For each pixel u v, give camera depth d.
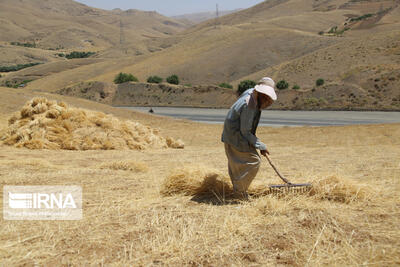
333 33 189.62
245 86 95.19
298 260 2.72
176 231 3.29
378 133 24.27
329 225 3.34
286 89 86.31
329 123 52.94
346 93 78.81
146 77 145.12
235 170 4.43
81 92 121.00
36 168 6.80
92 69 171.38
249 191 4.66
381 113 66.06
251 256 2.80
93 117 14.92
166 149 16.05
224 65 142.50
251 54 145.62
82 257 2.79
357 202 4.11
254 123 4.42
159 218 3.64
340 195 4.26
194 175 4.74
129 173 6.62
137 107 102.06
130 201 4.29
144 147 15.08
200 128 32.84
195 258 2.77
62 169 6.88
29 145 12.48
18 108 29.92
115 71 162.62
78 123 14.28
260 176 6.18
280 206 3.91
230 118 4.32
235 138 4.34
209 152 13.29
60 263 2.70
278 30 163.50
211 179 4.67
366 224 3.37
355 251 2.78
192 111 84.25
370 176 5.83
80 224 3.50
